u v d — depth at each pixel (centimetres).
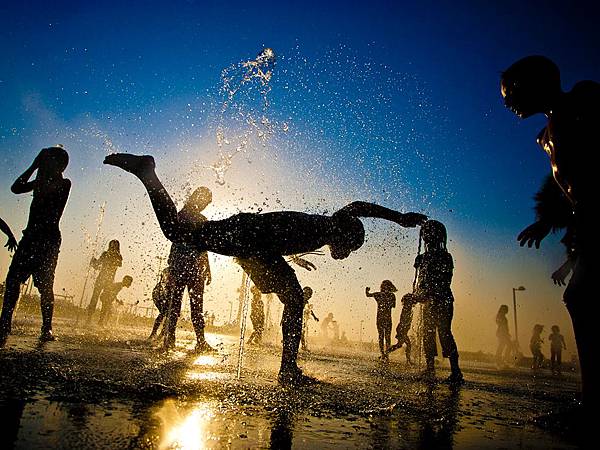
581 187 270
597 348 249
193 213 593
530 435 234
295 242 378
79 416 186
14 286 459
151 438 165
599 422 238
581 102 275
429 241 659
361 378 463
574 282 267
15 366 292
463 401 355
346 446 180
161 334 712
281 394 291
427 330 653
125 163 388
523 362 2080
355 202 394
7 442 147
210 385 294
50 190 525
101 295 1071
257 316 1019
